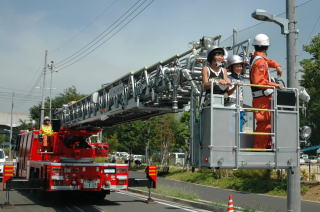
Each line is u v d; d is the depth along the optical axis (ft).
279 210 41.37
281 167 20.18
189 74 28.94
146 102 36.14
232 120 19.42
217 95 19.40
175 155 129.80
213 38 29.09
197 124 20.94
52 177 40.68
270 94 20.74
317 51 53.78
